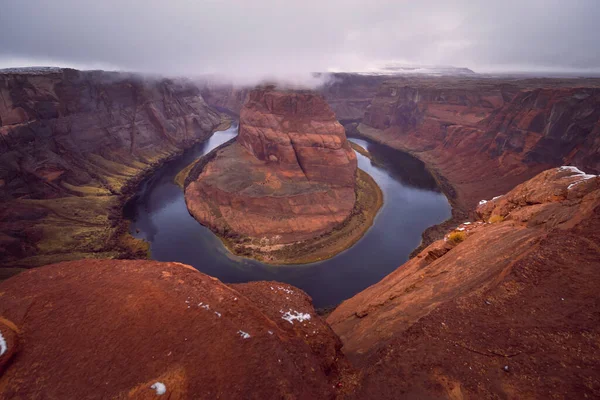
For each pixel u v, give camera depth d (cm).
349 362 1469
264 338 1204
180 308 1306
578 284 1356
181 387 1030
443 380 1075
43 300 1352
